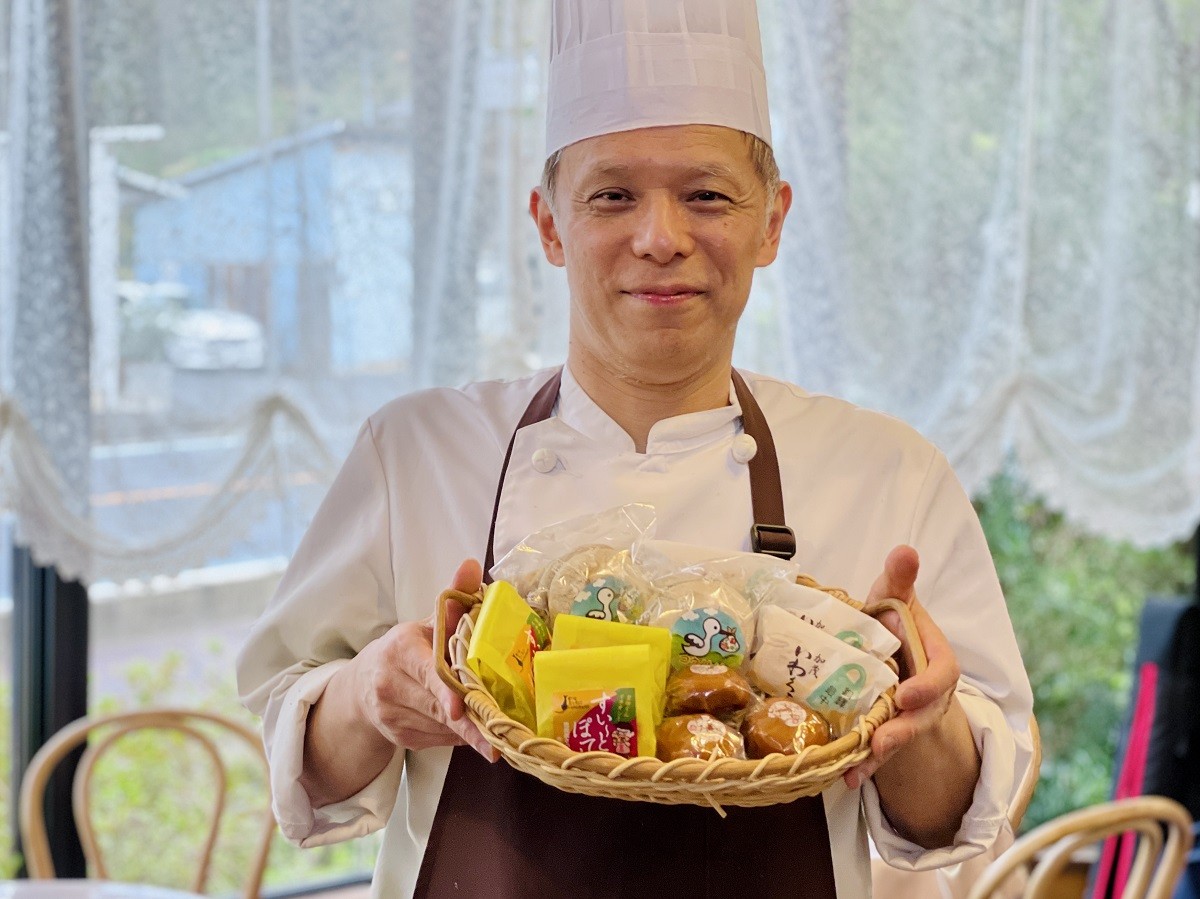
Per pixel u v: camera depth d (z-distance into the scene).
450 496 1.26
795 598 1.08
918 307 2.76
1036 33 2.79
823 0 2.63
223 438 2.35
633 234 1.11
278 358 2.37
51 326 2.18
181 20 2.27
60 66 2.14
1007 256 2.81
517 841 1.13
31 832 2.28
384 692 1.03
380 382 2.45
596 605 1.06
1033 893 2.06
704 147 1.11
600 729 0.93
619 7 1.14
